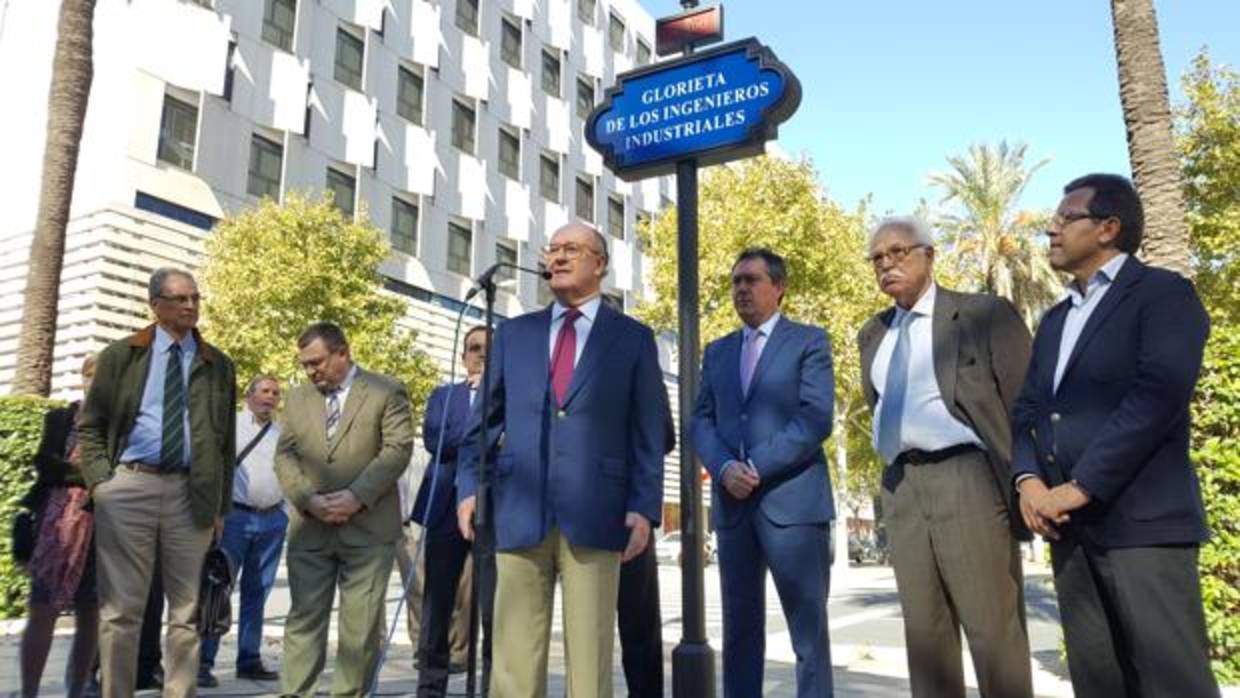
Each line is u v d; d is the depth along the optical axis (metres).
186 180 18.53
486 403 3.56
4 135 18.25
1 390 16.78
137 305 17.05
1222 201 14.90
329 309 16.75
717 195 21.20
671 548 27.31
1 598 7.97
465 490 3.63
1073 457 2.76
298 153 21.16
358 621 4.34
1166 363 2.58
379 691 5.36
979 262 29.84
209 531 4.16
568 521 3.19
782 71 4.21
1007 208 29.91
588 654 3.17
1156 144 7.09
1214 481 5.61
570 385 3.36
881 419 3.44
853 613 12.86
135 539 3.94
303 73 21.23
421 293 24.72
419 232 24.89
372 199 23.38
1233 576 5.63
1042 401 2.95
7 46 18.64
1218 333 5.67
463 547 4.88
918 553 3.30
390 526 4.50
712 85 4.41
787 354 3.96
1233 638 5.55
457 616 5.41
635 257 35.38
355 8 23.09
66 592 4.23
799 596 3.71
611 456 3.31
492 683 3.27
